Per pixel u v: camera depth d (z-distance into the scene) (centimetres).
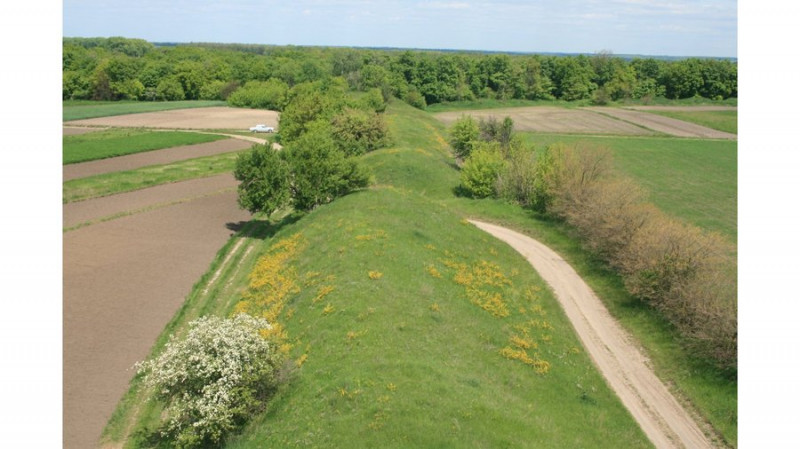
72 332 3719
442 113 17500
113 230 5684
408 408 2480
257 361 2741
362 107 10175
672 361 3659
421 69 19425
